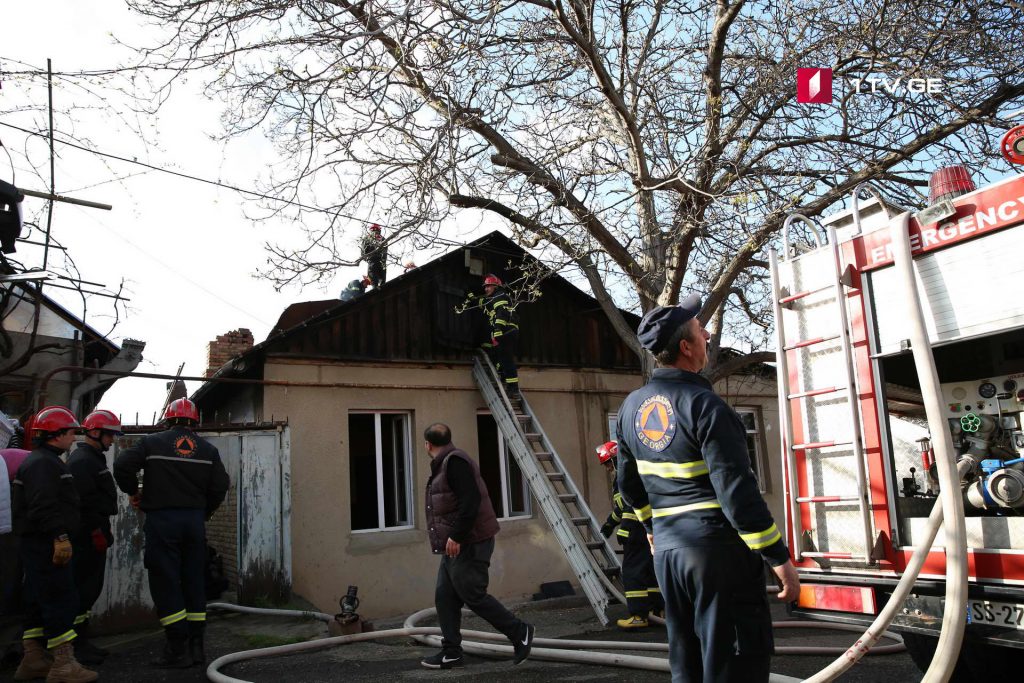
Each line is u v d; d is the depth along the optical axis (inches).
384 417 380.8
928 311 138.9
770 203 332.8
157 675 198.4
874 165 339.0
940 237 137.3
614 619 288.8
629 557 275.3
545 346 427.2
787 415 157.2
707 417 102.0
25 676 192.1
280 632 253.8
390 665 210.2
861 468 143.7
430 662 200.2
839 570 145.1
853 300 149.7
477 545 197.0
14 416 349.1
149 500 203.3
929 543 121.6
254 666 210.8
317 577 329.7
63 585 183.2
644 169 354.3
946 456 121.2
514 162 351.6
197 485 209.2
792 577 97.1
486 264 416.2
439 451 204.2
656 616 285.7
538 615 329.7
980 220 132.6
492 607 195.3
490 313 389.4
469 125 335.9
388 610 344.5
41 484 180.1
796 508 153.3
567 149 360.2
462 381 393.1
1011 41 318.7
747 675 98.4
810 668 196.9
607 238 366.0
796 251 175.0
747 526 96.3
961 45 325.1
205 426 296.7
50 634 181.5
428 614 266.2
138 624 263.3
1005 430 163.8
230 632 256.5
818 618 146.8
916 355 130.6
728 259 371.2
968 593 125.6
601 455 301.9
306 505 333.4
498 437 407.2
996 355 165.9
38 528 180.1
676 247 359.3
